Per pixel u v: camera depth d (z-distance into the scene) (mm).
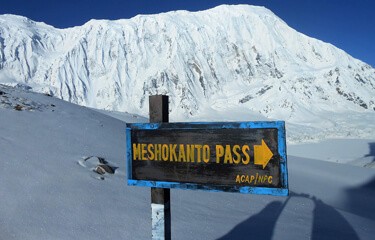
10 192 6340
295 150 72875
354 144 78125
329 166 26312
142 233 5930
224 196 10070
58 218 5910
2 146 8234
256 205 10055
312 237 7281
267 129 3230
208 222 7262
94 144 10617
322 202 14453
